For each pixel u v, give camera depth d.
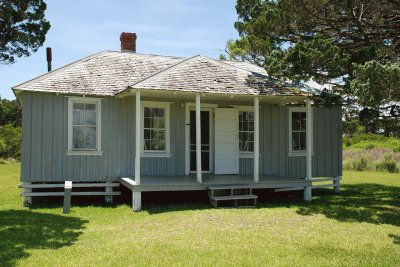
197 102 12.53
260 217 10.77
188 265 6.78
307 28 13.68
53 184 13.59
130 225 9.98
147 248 7.78
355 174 26.28
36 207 12.91
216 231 9.16
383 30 13.72
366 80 9.37
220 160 15.28
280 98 13.78
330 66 11.45
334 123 16.83
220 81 13.20
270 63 12.52
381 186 18.92
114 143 14.30
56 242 8.30
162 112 14.84
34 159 13.44
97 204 13.59
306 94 13.36
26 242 8.30
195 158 15.31
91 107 14.16
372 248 7.98
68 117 13.80
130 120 14.54
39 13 13.14
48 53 17.70
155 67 16.22
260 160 15.80
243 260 7.06
